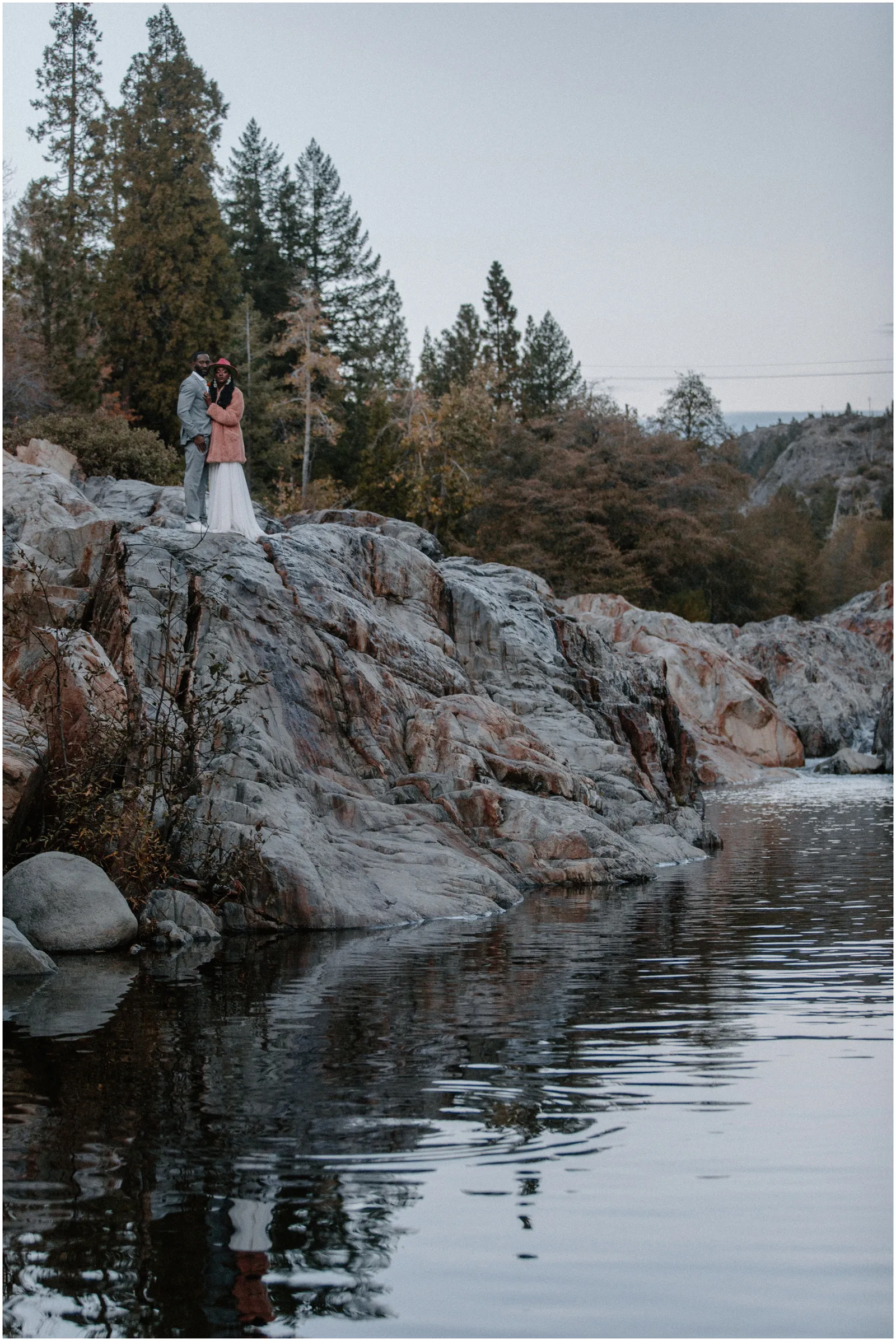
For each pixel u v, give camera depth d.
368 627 17.16
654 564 65.12
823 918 12.33
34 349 41.53
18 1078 6.58
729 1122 5.82
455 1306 4.08
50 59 58.41
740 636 51.66
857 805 28.30
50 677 12.63
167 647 13.99
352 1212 4.79
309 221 72.31
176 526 20.88
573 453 65.62
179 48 57.72
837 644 52.75
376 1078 6.57
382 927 12.30
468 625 20.62
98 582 14.88
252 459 59.00
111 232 56.19
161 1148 5.47
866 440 197.50
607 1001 8.51
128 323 54.31
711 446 76.25
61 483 21.22
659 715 23.81
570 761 19.12
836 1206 4.84
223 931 11.98
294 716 15.14
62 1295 4.16
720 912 12.86
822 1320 3.99
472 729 16.91
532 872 15.16
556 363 82.88
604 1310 4.05
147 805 12.51
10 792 11.22
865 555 102.12
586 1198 4.93
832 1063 6.83
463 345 83.44
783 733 42.22
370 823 14.30
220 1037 7.51
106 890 11.20
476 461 68.19
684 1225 4.68
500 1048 7.21
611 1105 6.08
